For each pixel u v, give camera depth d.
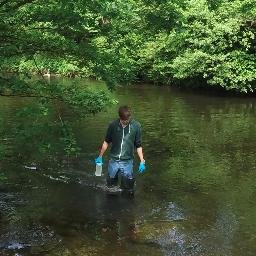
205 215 7.01
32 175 8.79
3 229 6.37
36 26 7.04
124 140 7.91
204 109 17.05
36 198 7.65
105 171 9.20
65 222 6.70
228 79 21.09
